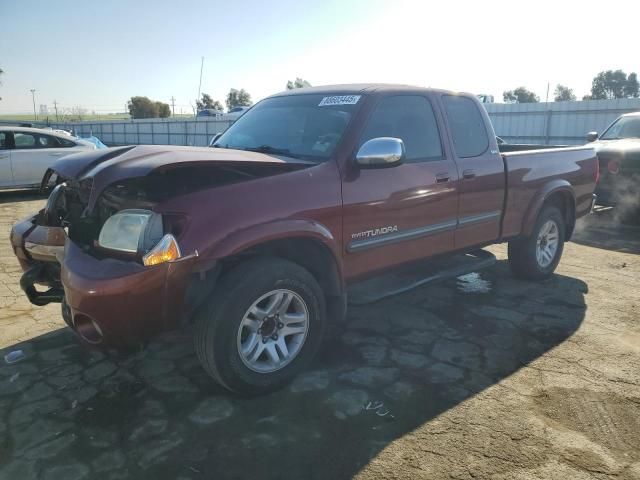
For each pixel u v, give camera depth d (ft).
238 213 9.46
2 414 9.73
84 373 11.29
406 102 13.10
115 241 9.24
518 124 78.79
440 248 13.83
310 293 10.69
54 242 10.96
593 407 9.99
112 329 8.91
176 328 9.46
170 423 9.46
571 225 18.89
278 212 9.96
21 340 12.88
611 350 12.47
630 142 28.99
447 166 13.58
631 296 16.39
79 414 9.74
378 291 12.69
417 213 12.85
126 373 11.30
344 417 9.64
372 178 11.71
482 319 14.42
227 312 9.52
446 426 9.34
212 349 9.52
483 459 8.45
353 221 11.37
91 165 10.39
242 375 9.88
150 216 9.07
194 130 127.75
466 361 11.90
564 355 12.20
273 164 10.23
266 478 8.04
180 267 8.80
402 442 8.88
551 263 18.11
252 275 9.75
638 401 10.21
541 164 16.88
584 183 18.90
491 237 15.51
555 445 8.82
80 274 8.94
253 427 9.33
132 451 8.67
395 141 10.69
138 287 8.69
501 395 10.41
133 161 9.42
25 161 37.14
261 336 10.31
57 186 12.01
